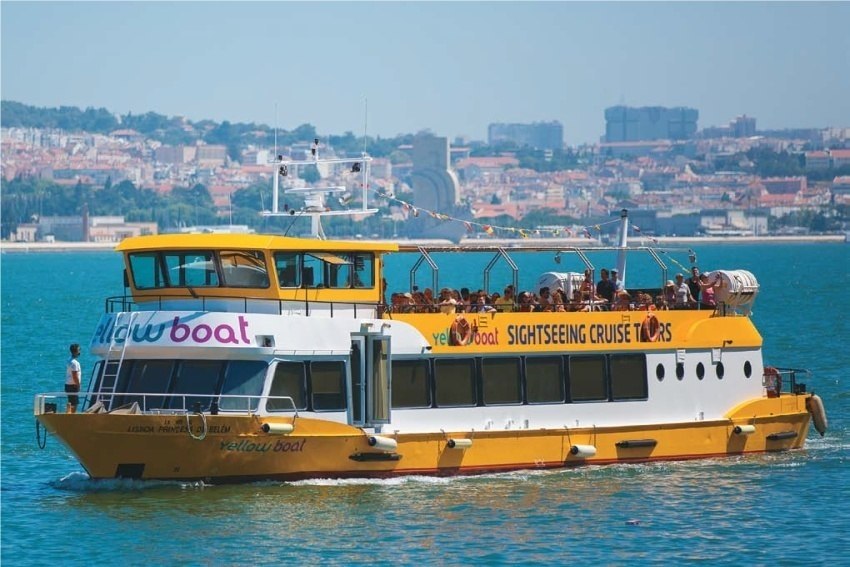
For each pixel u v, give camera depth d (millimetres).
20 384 191250
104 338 109500
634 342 120625
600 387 119250
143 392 107625
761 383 128375
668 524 103188
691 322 124062
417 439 110938
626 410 120062
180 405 106188
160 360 107625
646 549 97312
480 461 113688
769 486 114812
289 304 109562
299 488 108188
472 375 113812
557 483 113312
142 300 111938
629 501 109062
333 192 121500
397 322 110938
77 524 101000
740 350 126875
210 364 106625
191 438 105125
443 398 112688
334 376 108812
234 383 106125
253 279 109250
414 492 109000
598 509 106688
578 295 121750
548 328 116875
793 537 100375
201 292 110000
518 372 115688
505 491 110562
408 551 95812
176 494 107062
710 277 127938
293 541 97438
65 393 107188
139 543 97062
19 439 142875
